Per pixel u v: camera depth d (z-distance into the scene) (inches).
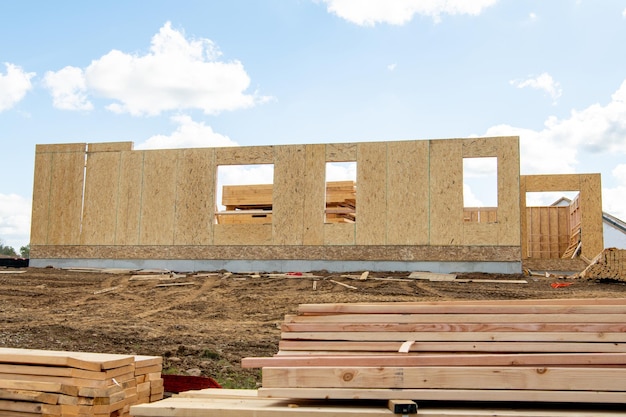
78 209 872.9
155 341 451.8
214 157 838.5
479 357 191.3
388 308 215.2
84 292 688.4
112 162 871.1
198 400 213.8
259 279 741.3
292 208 807.1
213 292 679.1
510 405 192.9
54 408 218.8
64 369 223.1
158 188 850.8
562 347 199.3
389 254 772.6
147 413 195.6
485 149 759.1
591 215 875.4
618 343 197.0
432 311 212.4
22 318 544.4
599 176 879.1
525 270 772.0
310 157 808.9
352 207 877.2
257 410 188.1
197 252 828.6
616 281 689.0
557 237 1069.1
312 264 793.6
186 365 380.5
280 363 198.7
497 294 619.8
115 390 222.4
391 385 189.6
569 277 740.7
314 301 614.5
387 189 781.9
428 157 773.9
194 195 838.5
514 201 744.3
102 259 857.5
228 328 513.3
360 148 795.4
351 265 781.9
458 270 751.1
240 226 821.2
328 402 198.1
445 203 763.4
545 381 185.2
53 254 874.8
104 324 522.6
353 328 214.2
